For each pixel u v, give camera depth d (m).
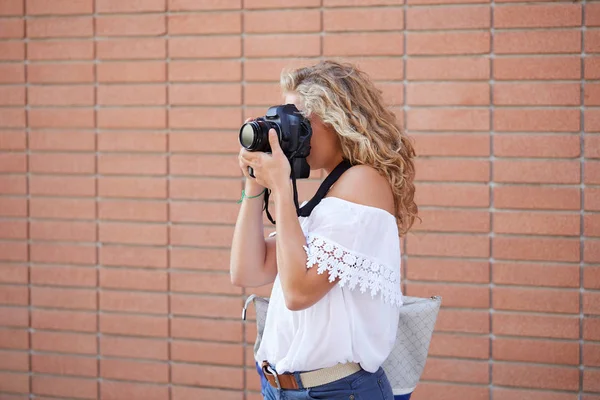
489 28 3.00
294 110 1.76
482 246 3.05
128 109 3.32
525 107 2.99
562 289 3.01
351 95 1.82
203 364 3.32
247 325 3.27
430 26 3.04
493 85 3.01
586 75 2.94
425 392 3.13
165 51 3.27
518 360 3.05
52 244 3.43
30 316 3.47
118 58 3.32
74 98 3.38
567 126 2.96
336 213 1.71
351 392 1.79
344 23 3.11
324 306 1.76
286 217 1.69
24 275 3.46
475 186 3.04
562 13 2.94
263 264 2.01
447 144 3.06
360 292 1.78
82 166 3.38
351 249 1.69
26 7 3.39
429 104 3.06
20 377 3.49
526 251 3.02
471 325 3.08
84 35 3.35
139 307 3.36
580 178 2.97
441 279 3.09
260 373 1.96
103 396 3.42
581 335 3.00
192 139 3.27
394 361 2.14
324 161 1.86
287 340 1.83
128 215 3.35
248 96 3.21
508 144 3.01
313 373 1.80
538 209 3.01
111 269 3.38
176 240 3.31
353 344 1.77
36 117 3.42
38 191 3.43
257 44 3.19
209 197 3.27
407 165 1.89
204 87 3.25
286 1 3.15
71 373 3.44
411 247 3.11
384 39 3.08
